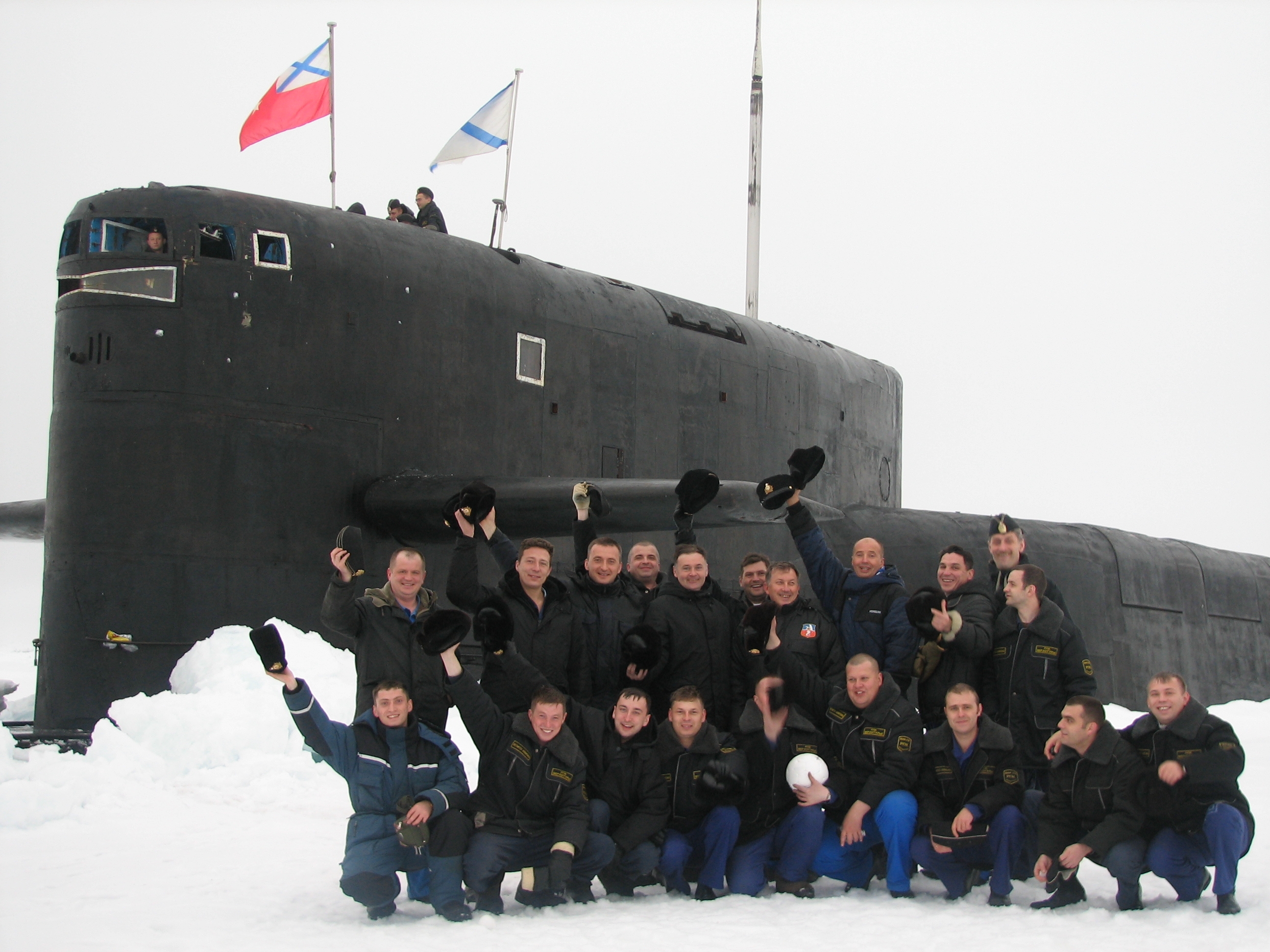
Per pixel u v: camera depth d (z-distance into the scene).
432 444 13.87
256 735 11.25
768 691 7.40
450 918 6.66
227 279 12.70
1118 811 6.99
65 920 6.46
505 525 12.86
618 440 15.89
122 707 11.27
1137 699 19.06
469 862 6.84
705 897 7.36
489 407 14.41
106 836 8.95
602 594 8.23
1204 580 20.78
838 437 19.77
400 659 7.91
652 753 7.37
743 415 17.72
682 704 7.31
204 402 12.52
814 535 8.81
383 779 6.81
